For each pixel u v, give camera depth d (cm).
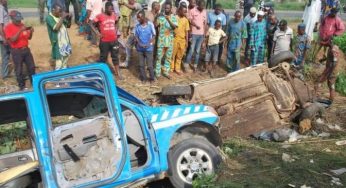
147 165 527
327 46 1227
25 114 564
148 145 538
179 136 596
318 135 805
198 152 570
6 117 557
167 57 1067
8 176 481
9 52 981
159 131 550
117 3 1148
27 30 878
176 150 560
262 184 579
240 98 791
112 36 987
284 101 820
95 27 995
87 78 513
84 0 1217
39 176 510
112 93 501
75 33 1284
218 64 1214
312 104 821
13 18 852
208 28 1149
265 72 832
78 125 491
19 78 890
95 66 494
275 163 652
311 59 1261
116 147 498
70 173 479
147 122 548
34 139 473
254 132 787
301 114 815
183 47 1087
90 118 498
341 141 768
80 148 488
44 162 468
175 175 555
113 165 496
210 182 554
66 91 561
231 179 586
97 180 488
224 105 774
